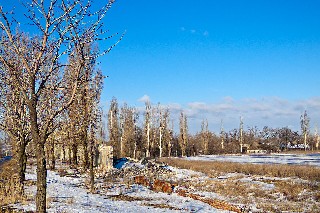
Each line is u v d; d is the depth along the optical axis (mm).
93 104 25953
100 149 42125
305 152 93188
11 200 16984
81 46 8250
